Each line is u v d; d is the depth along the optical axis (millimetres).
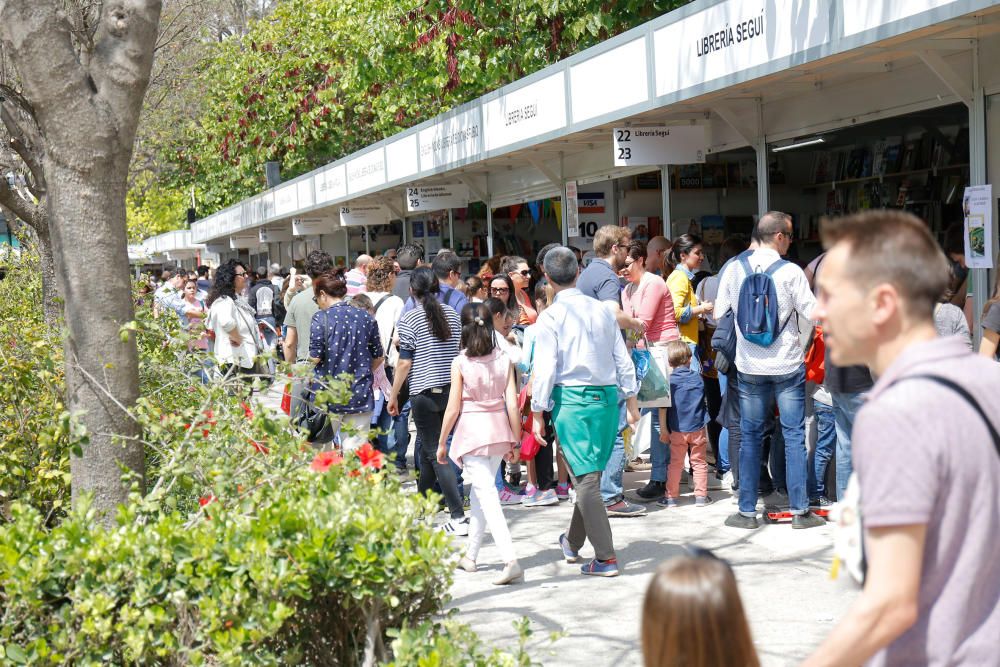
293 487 4035
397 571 3348
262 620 3162
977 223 7617
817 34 7215
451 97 21000
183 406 5121
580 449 6266
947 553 2018
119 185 4492
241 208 30984
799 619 5336
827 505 7477
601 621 5488
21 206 7004
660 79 9164
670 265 9539
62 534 3486
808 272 7344
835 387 6594
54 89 4312
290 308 9930
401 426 9562
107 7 4441
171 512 4188
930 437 1996
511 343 8664
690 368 8102
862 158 9969
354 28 23891
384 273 9750
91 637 3299
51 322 6754
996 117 7477
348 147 30312
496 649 3447
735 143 10336
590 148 13180
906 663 2055
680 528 7340
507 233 17906
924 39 7270
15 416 5508
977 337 7727
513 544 7277
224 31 30812
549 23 16984
